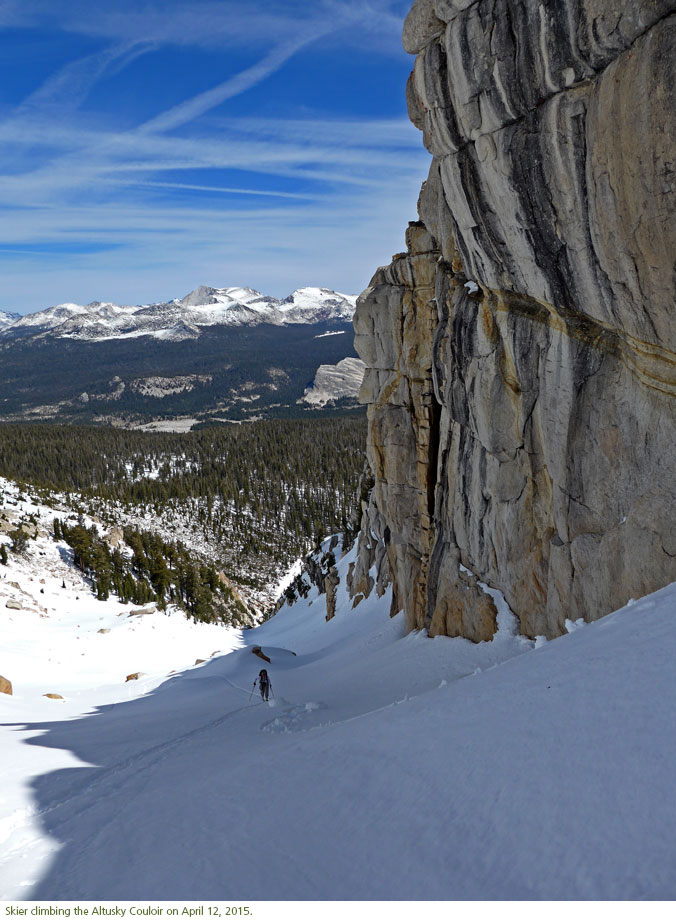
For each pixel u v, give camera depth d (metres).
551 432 15.76
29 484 142.25
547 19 11.84
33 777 15.50
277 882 6.92
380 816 7.56
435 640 23.80
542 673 9.66
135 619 71.81
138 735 20.84
